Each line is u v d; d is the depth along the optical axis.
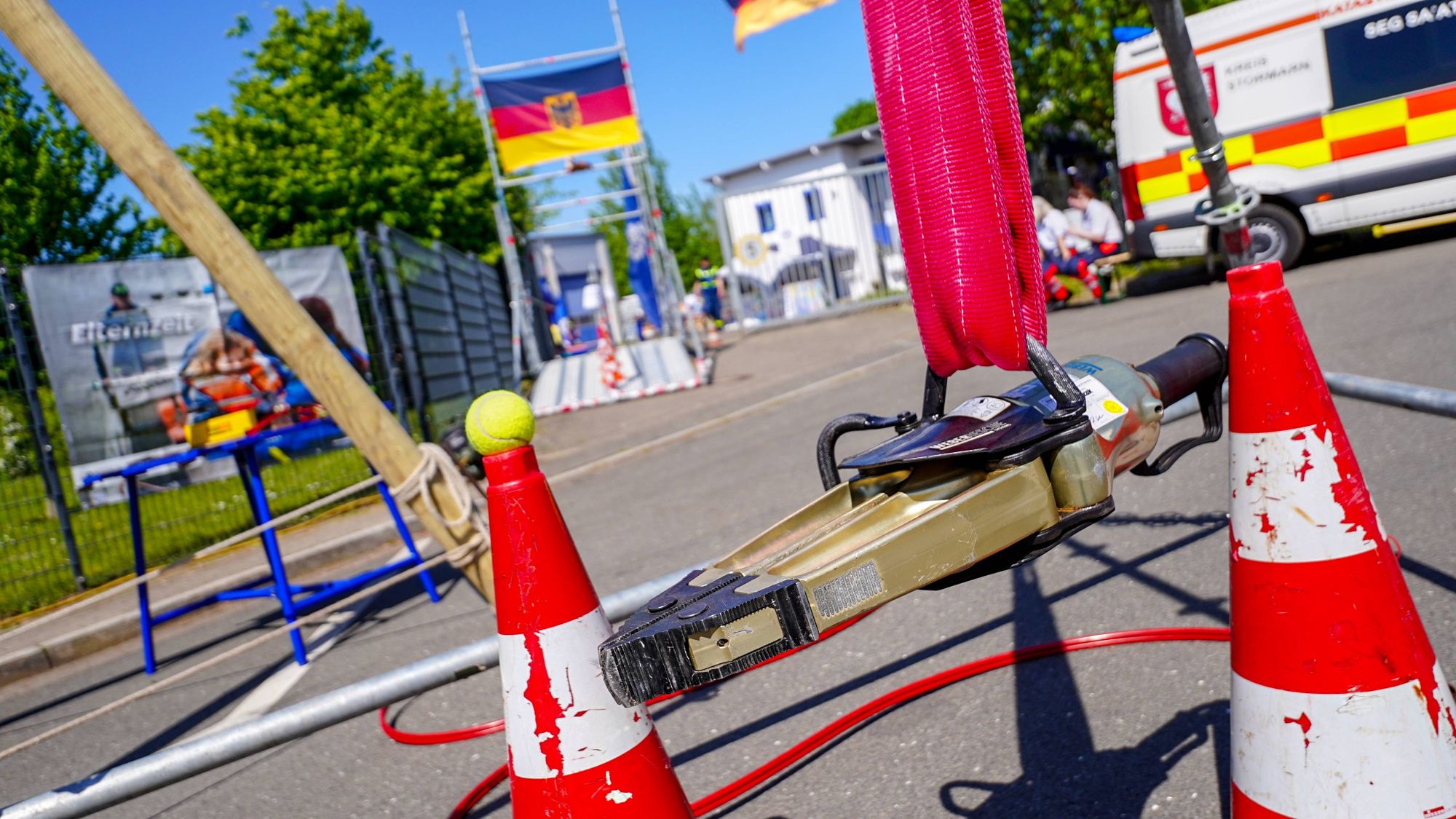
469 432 1.42
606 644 1.16
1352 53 11.30
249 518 8.48
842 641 3.58
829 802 2.44
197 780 3.54
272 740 2.09
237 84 31.33
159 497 8.83
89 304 8.88
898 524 1.32
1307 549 1.39
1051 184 20.48
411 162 30.83
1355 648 1.38
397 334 10.55
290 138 30.59
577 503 7.96
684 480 7.76
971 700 2.81
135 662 5.68
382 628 5.24
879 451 1.44
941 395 1.59
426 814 2.90
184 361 9.23
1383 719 1.37
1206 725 2.38
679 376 15.32
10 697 5.50
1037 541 1.33
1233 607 1.50
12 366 7.32
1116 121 13.07
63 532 7.24
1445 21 10.84
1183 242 12.55
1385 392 2.56
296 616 5.29
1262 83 11.84
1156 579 3.45
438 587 5.95
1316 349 6.96
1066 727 2.54
